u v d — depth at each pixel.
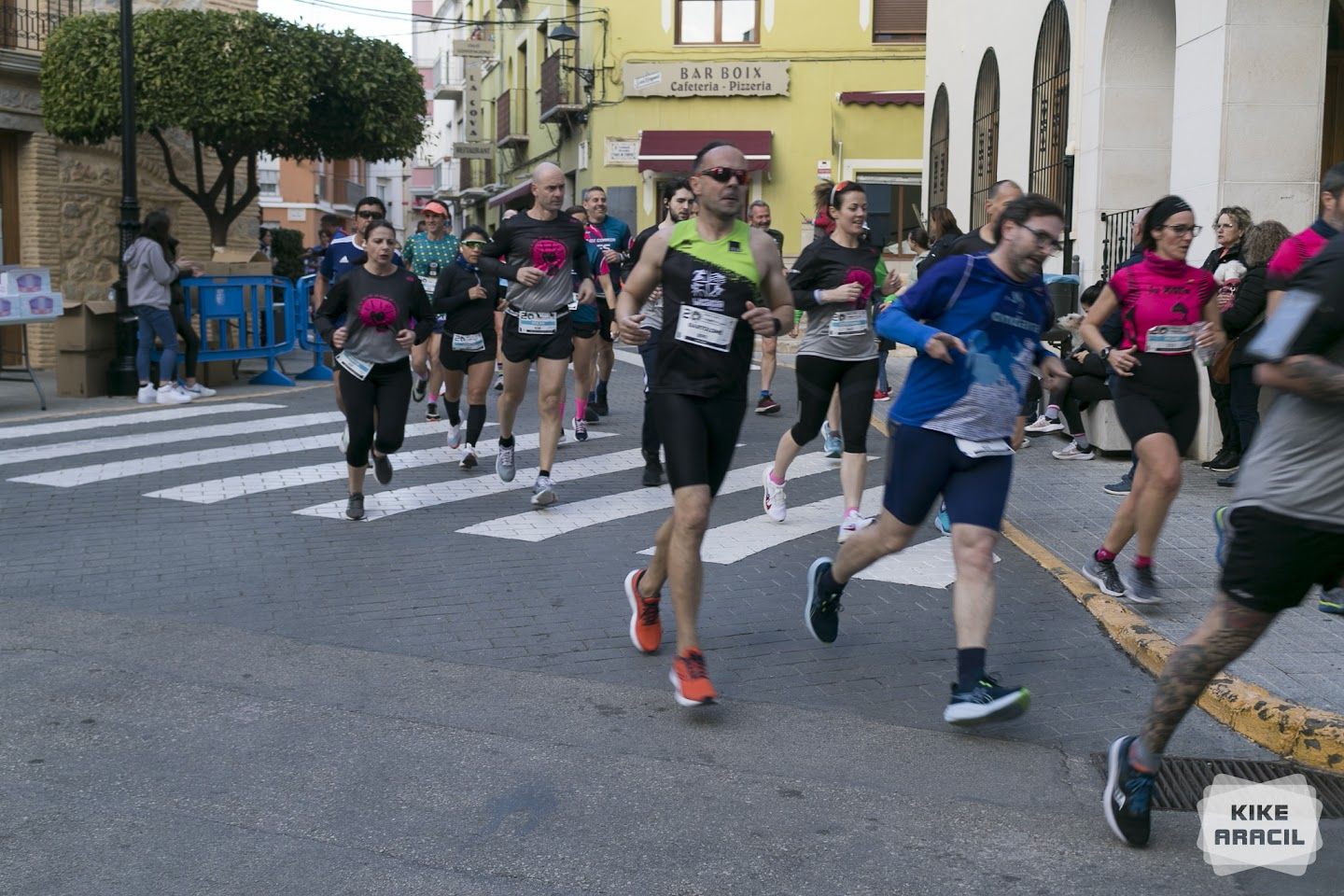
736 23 27.80
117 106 17.66
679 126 28.00
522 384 8.68
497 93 39.53
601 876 3.64
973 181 17.12
